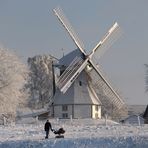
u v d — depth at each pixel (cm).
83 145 4944
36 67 17512
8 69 10162
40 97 16888
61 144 4988
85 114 9538
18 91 10225
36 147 4962
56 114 9700
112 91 9825
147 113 12281
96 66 9656
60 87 9431
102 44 9800
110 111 13938
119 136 5491
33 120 9881
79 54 9625
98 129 7281
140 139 5078
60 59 9888
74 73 9512
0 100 10031
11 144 5078
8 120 10012
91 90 9712
